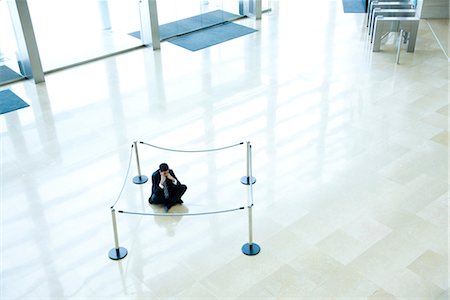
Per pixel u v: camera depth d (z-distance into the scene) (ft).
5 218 23.34
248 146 24.26
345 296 19.01
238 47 41.04
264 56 39.19
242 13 47.29
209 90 34.30
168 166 25.77
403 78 35.09
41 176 26.20
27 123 31.14
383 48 40.01
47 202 24.30
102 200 24.38
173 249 21.44
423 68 36.50
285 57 38.88
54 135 29.76
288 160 26.73
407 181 25.03
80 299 19.22
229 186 25.04
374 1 44.47
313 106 31.83
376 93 33.17
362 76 35.50
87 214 23.52
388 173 25.62
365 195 24.17
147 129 29.99
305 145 27.94
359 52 39.40
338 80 35.04
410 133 28.81
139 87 35.06
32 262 20.94
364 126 29.53
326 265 20.38
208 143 28.40
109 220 23.13
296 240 21.67
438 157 26.73
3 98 34.12
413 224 22.35
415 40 38.50
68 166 26.91
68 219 23.20
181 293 19.35
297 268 20.30
